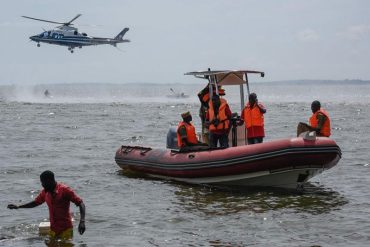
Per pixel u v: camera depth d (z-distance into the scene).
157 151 17.17
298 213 12.40
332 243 10.11
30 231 10.98
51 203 10.00
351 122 41.03
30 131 34.44
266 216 12.14
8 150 24.70
